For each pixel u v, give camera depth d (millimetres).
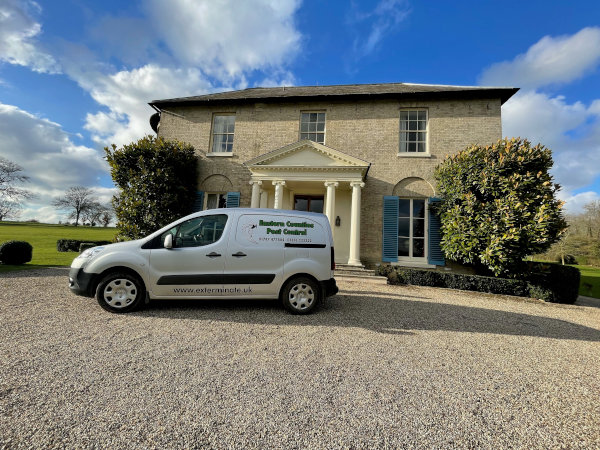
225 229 4988
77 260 4711
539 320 5605
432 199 10695
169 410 2172
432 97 11398
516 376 3084
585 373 3240
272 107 12625
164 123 13180
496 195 8305
